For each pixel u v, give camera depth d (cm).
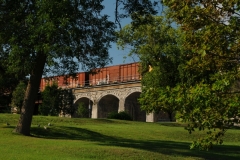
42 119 3002
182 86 802
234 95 745
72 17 1589
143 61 4125
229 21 817
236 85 799
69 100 4469
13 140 1759
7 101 4675
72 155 1438
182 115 786
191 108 772
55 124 2820
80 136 2394
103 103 5678
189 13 828
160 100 827
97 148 1545
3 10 1739
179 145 2092
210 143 807
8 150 1473
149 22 2073
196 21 834
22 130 1989
